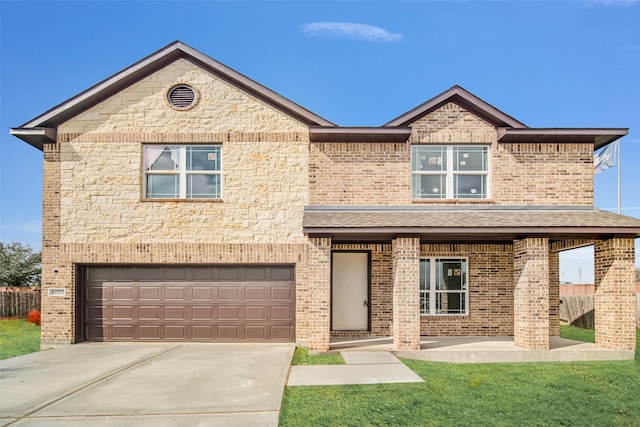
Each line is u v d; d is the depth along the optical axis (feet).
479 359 36.88
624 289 38.27
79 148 44.34
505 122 44.50
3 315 76.18
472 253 46.98
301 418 22.39
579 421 22.41
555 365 34.94
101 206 43.96
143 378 29.53
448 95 44.37
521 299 39.01
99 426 21.26
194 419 22.06
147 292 44.24
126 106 44.68
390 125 44.39
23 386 27.68
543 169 45.03
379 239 42.37
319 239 39.45
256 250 43.78
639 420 22.62
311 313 38.91
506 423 22.02
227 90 44.93
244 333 43.86
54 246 43.68
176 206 44.04
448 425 21.66
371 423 21.81
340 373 31.09
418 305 38.19
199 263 43.73
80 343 43.45
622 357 37.65
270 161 44.52
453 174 45.44
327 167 44.70
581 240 42.39
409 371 31.68
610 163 47.01
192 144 44.96
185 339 43.83
